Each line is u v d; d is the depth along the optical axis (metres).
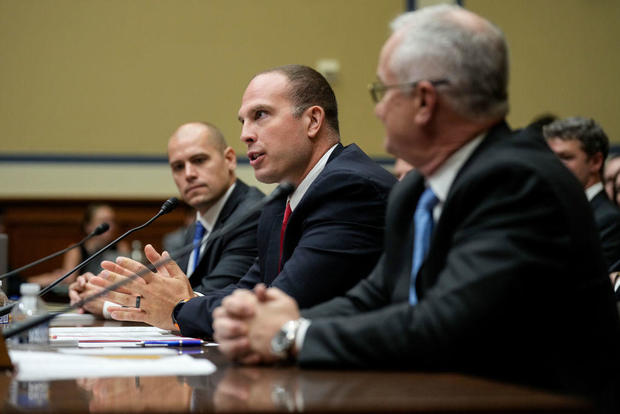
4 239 3.70
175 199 2.42
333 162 2.20
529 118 7.62
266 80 2.31
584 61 7.64
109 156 7.64
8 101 7.55
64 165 7.59
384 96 1.47
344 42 7.79
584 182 3.34
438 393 1.01
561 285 1.28
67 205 7.62
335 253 2.00
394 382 1.12
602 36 7.66
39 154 7.57
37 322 1.47
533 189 1.29
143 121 7.69
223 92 7.75
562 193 1.30
